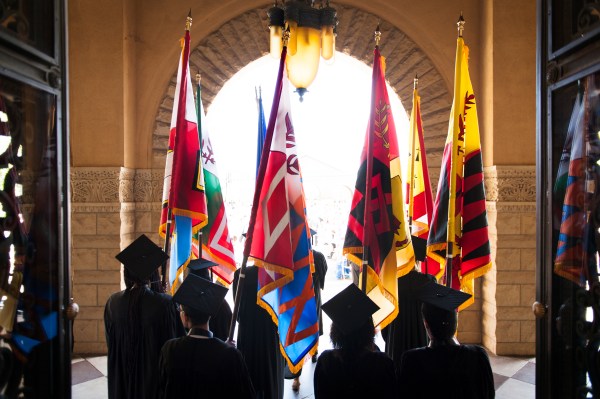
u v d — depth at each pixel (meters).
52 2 2.10
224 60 6.29
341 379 2.15
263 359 3.82
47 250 2.09
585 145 1.97
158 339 3.16
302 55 3.65
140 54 6.20
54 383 2.13
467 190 3.54
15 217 1.90
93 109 5.79
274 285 3.09
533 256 5.57
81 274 5.72
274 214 3.11
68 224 2.23
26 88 1.96
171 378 2.27
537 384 2.30
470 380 2.19
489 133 5.76
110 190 5.72
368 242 3.16
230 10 6.24
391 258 3.29
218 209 4.36
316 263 4.85
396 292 3.29
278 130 3.23
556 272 2.17
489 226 5.79
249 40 6.29
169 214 3.71
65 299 2.20
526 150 5.62
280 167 3.17
